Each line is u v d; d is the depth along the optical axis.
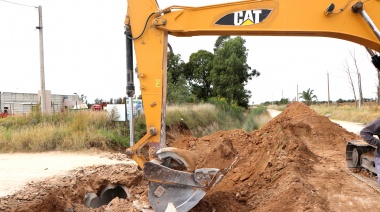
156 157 5.73
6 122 18.27
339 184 6.63
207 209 5.80
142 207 6.12
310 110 14.26
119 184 8.33
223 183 7.61
